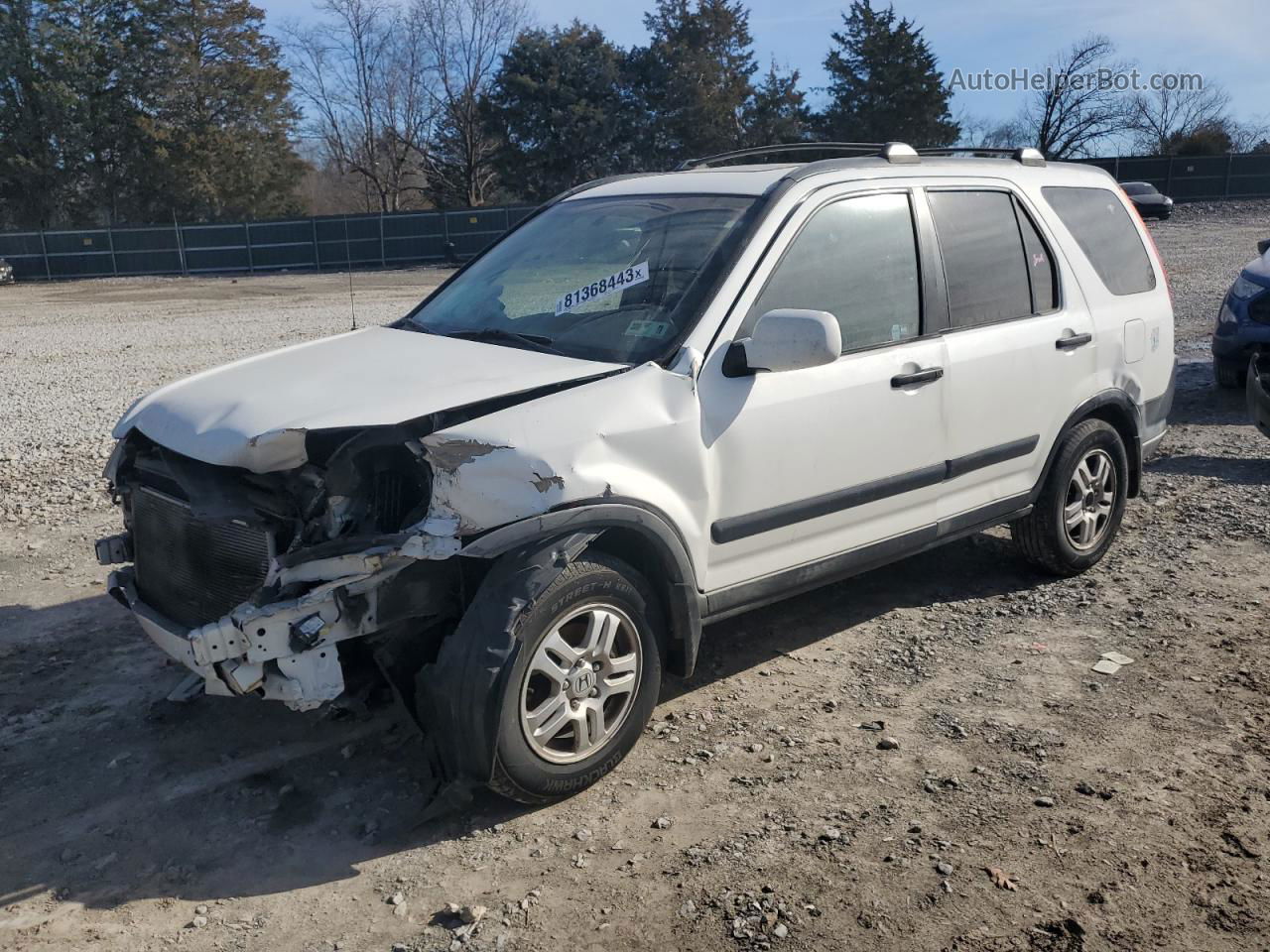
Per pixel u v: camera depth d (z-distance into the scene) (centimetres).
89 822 351
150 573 381
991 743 391
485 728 324
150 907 309
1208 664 450
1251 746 385
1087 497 547
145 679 453
